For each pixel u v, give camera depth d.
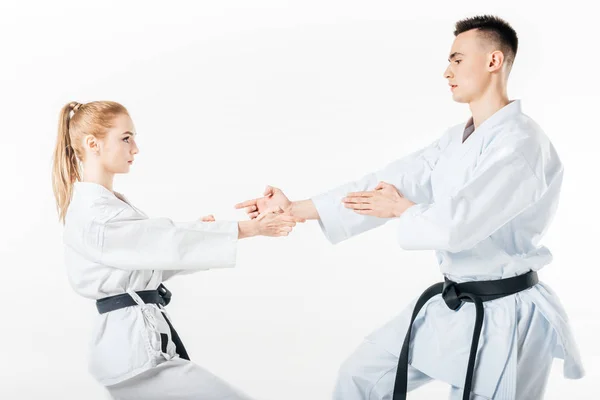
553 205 2.86
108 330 2.77
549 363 2.82
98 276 2.78
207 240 2.81
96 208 2.77
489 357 2.69
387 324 3.12
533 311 2.75
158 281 2.93
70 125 2.93
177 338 2.97
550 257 2.87
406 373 2.88
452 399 2.80
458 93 2.91
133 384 2.77
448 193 2.91
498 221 2.63
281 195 3.30
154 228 2.77
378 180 3.29
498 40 2.84
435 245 2.61
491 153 2.72
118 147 2.88
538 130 2.79
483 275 2.77
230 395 2.79
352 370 3.10
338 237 3.30
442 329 2.83
